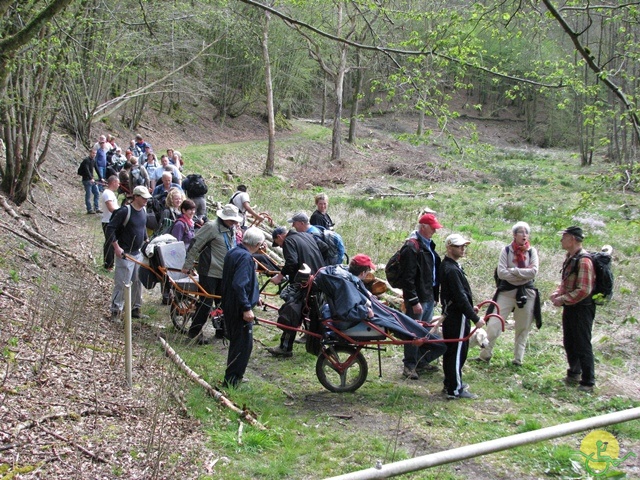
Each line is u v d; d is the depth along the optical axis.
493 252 15.04
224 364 7.68
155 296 10.59
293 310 7.31
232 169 31.08
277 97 42.81
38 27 5.91
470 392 7.28
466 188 30.39
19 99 12.76
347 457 5.47
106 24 15.55
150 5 20.52
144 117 34.28
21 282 8.52
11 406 5.04
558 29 11.66
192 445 5.30
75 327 7.34
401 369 8.05
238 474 4.95
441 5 11.03
